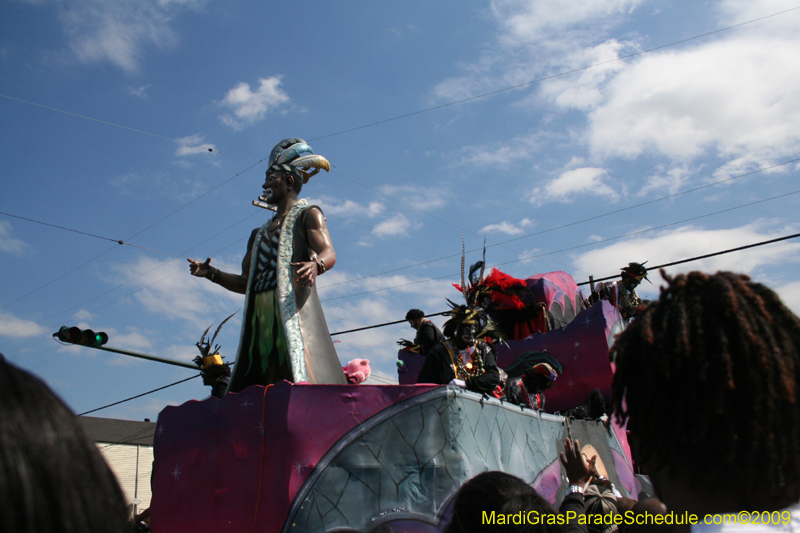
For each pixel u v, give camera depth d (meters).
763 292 1.68
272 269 6.38
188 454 5.65
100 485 1.04
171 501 5.62
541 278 10.05
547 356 8.59
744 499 1.47
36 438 0.96
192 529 5.36
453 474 4.49
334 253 6.07
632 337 1.77
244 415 5.34
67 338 11.80
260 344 6.25
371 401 4.89
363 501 4.60
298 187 6.91
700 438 1.50
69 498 0.96
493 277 9.42
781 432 1.48
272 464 5.03
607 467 7.12
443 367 5.97
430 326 8.42
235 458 5.27
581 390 8.22
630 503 3.66
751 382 1.49
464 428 4.72
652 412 1.61
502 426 5.31
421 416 4.71
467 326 5.96
